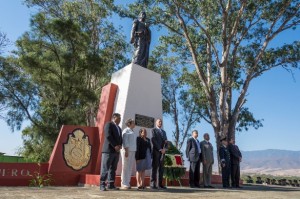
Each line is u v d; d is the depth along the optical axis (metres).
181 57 28.73
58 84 22.45
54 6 28.73
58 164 11.70
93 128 12.72
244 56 27.44
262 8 25.47
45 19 22.42
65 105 22.78
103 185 8.98
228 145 13.06
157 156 9.93
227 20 24.81
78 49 23.31
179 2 23.36
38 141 21.73
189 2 23.39
